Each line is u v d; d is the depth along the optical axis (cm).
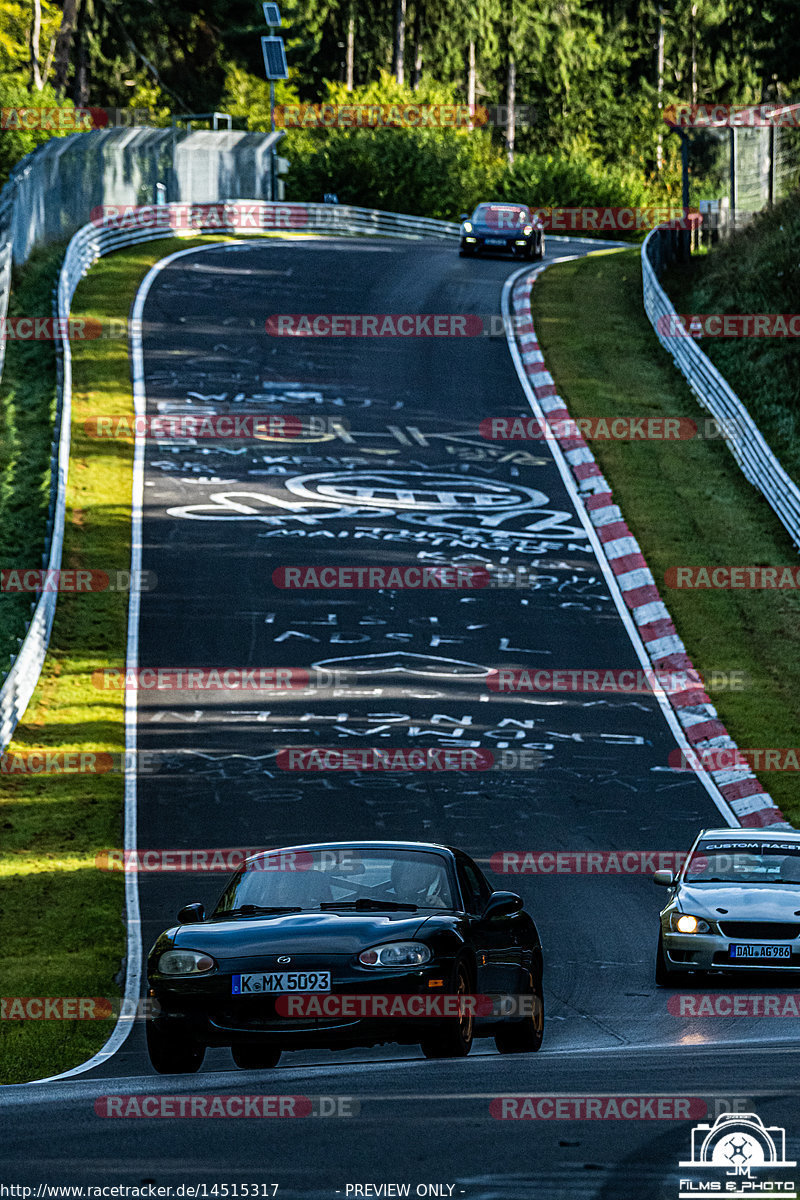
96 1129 2666
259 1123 2659
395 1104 2783
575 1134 2500
